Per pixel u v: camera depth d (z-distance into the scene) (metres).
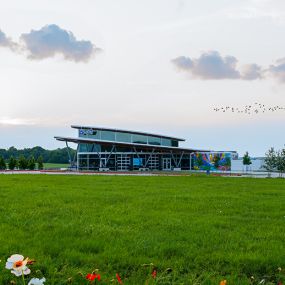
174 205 15.39
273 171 58.78
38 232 9.98
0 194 18.75
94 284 6.14
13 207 14.27
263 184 28.81
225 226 11.30
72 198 17.30
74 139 71.69
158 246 8.77
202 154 76.00
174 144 88.56
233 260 7.67
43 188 22.45
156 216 12.66
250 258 7.77
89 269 7.08
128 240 9.30
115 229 10.53
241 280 6.65
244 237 9.82
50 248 8.41
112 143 72.50
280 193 21.02
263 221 12.13
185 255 8.02
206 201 16.89
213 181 32.22
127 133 82.44
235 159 84.38
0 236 9.41
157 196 18.55
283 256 8.01
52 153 142.62
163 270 7.19
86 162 80.88
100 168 77.25
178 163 83.00
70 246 8.69
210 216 12.90
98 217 12.41
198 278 6.44
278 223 11.84
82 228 10.53
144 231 10.38
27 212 13.16
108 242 9.10
